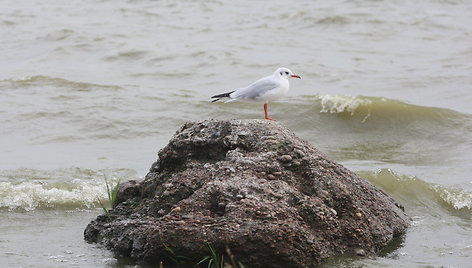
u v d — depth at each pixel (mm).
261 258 9000
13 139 17094
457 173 14945
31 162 15266
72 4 31250
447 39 26812
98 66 23547
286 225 9164
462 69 23062
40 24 28141
